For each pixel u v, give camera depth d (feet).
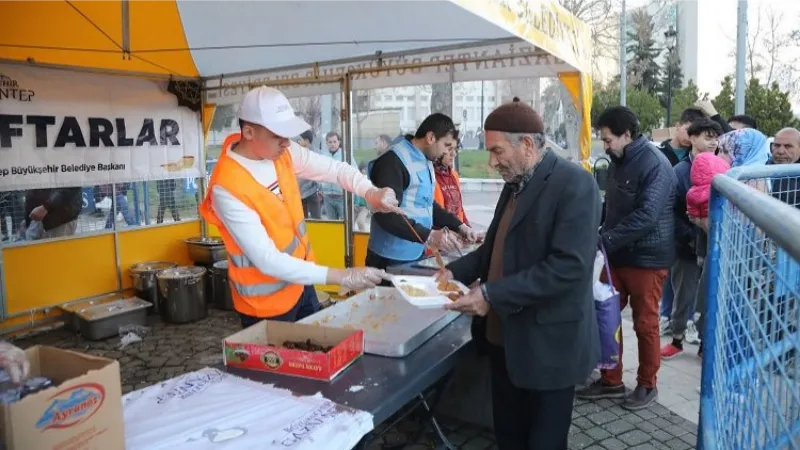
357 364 6.59
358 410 5.31
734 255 5.22
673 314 13.98
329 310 8.28
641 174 10.65
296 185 7.89
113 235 17.76
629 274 11.00
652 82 99.25
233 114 19.30
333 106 17.46
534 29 9.61
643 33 98.68
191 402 5.49
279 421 5.08
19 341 15.48
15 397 3.76
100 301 17.29
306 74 17.44
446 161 13.42
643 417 10.93
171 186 19.38
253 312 7.61
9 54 14.39
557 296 6.22
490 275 7.16
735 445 4.75
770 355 3.56
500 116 6.43
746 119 17.39
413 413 10.31
